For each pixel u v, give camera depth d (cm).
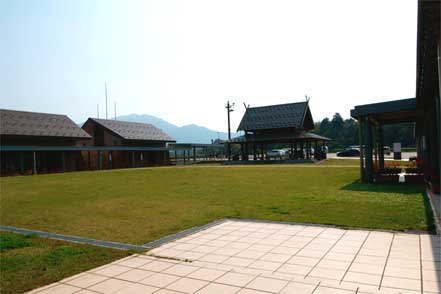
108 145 3741
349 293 365
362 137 1576
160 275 443
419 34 588
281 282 404
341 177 1630
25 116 3153
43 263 497
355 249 522
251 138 3494
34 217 897
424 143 1564
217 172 2073
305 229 662
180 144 4203
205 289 392
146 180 1803
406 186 1253
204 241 602
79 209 995
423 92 1027
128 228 727
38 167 2900
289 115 3478
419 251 499
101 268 474
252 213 835
